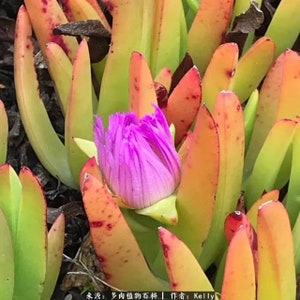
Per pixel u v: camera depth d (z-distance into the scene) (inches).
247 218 5.8
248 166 7.2
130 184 5.9
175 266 5.1
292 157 6.4
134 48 7.0
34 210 5.6
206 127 5.4
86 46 6.5
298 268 6.4
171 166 6.0
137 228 6.2
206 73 6.7
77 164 7.1
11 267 5.7
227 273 5.0
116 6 6.7
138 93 6.3
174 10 7.0
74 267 7.1
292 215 6.6
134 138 5.7
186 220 6.0
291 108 6.5
